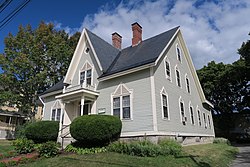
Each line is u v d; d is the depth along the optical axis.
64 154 10.52
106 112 13.74
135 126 11.91
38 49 26.91
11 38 27.02
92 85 15.55
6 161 9.12
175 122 13.73
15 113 33.19
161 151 9.05
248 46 24.73
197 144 16.56
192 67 19.66
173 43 16.89
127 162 7.79
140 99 12.19
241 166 9.03
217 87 33.56
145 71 12.50
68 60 29.33
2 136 27.72
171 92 14.28
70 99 15.20
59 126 15.36
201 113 20.58
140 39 18.34
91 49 15.89
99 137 10.66
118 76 13.59
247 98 31.95
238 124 34.16
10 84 26.05
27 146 11.64
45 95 20.25
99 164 7.68
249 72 28.47
